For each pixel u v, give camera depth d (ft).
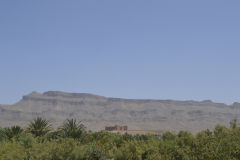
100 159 59.36
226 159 45.93
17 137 106.63
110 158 59.77
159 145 57.41
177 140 56.39
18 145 64.28
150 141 61.11
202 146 50.44
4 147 63.10
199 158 48.16
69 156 54.54
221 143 50.47
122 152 58.54
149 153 55.72
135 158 56.65
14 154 56.54
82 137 113.50
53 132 118.32
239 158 47.24
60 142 60.13
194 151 49.39
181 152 50.29
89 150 59.82
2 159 56.59
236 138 55.06
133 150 59.26
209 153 47.60
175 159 51.11
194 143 52.80
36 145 57.93
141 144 59.62
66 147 56.18
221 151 47.50
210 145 50.14
